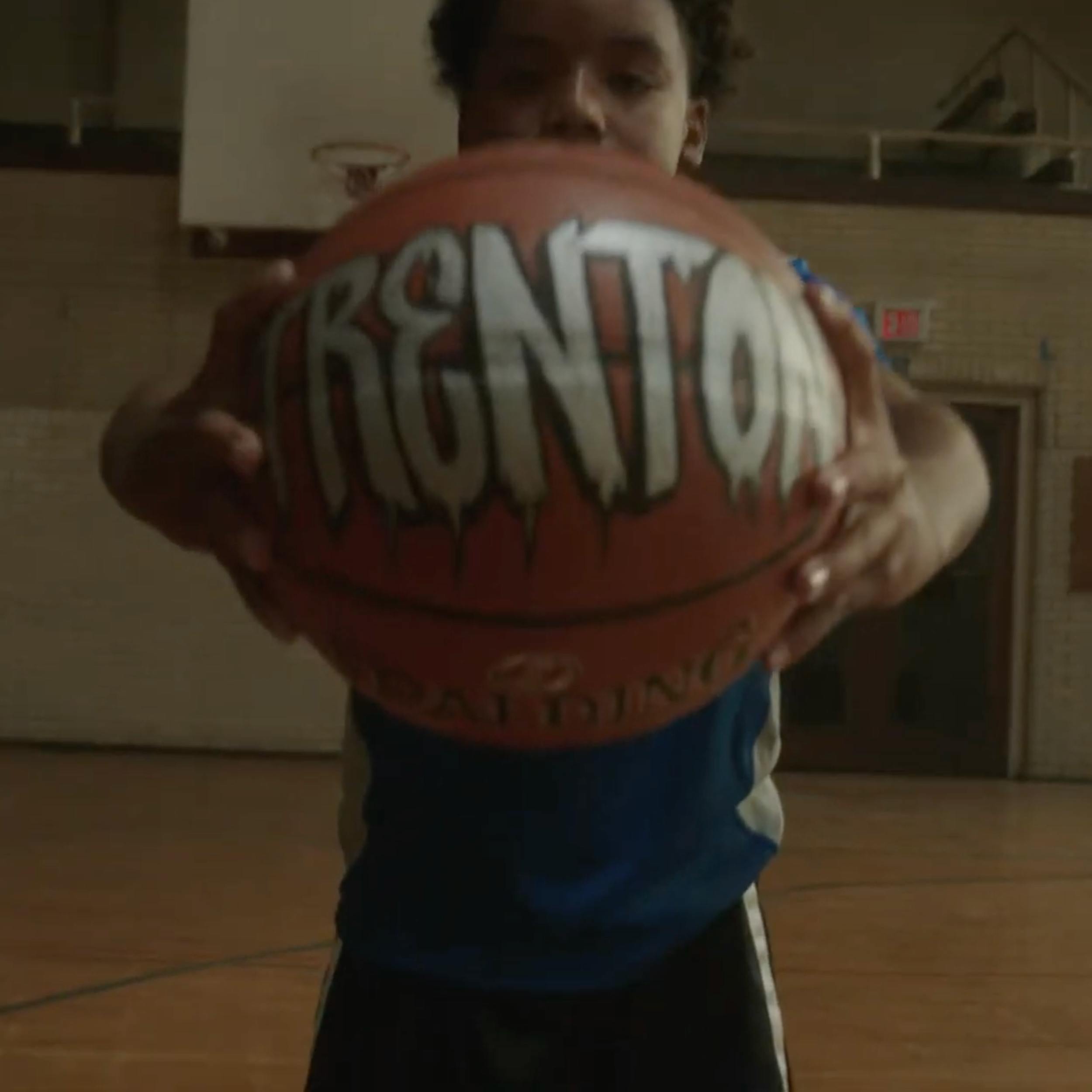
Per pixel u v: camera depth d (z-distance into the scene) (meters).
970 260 6.25
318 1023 1.17
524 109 1.06
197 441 0.77
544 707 0.77
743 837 1.13
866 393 0.81
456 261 0.73
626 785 1.07
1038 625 6.27
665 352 0.71
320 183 5.61
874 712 6.25
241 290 0.81
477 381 0.70
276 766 5.78
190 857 3.74
